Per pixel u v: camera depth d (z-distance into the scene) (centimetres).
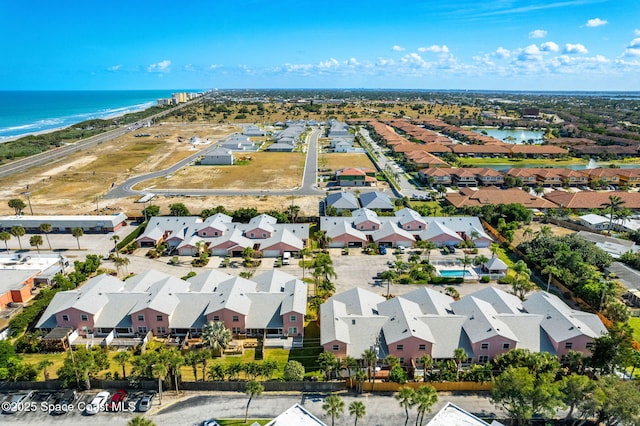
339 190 17575
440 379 6450
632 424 5044
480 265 10500
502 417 5819
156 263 10856
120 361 6381
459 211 14525
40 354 7319
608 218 13438
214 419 5788
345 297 8144
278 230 11944
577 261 9631
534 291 9338
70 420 5766
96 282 8481
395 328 7025
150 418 5797
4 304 8700
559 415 5853
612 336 6347
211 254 11388
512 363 6341
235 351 7294
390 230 11900
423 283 9750
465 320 7300
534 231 12975
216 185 18288
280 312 7681
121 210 14862
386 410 5944
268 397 6219
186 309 7838
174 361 6147
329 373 6550
